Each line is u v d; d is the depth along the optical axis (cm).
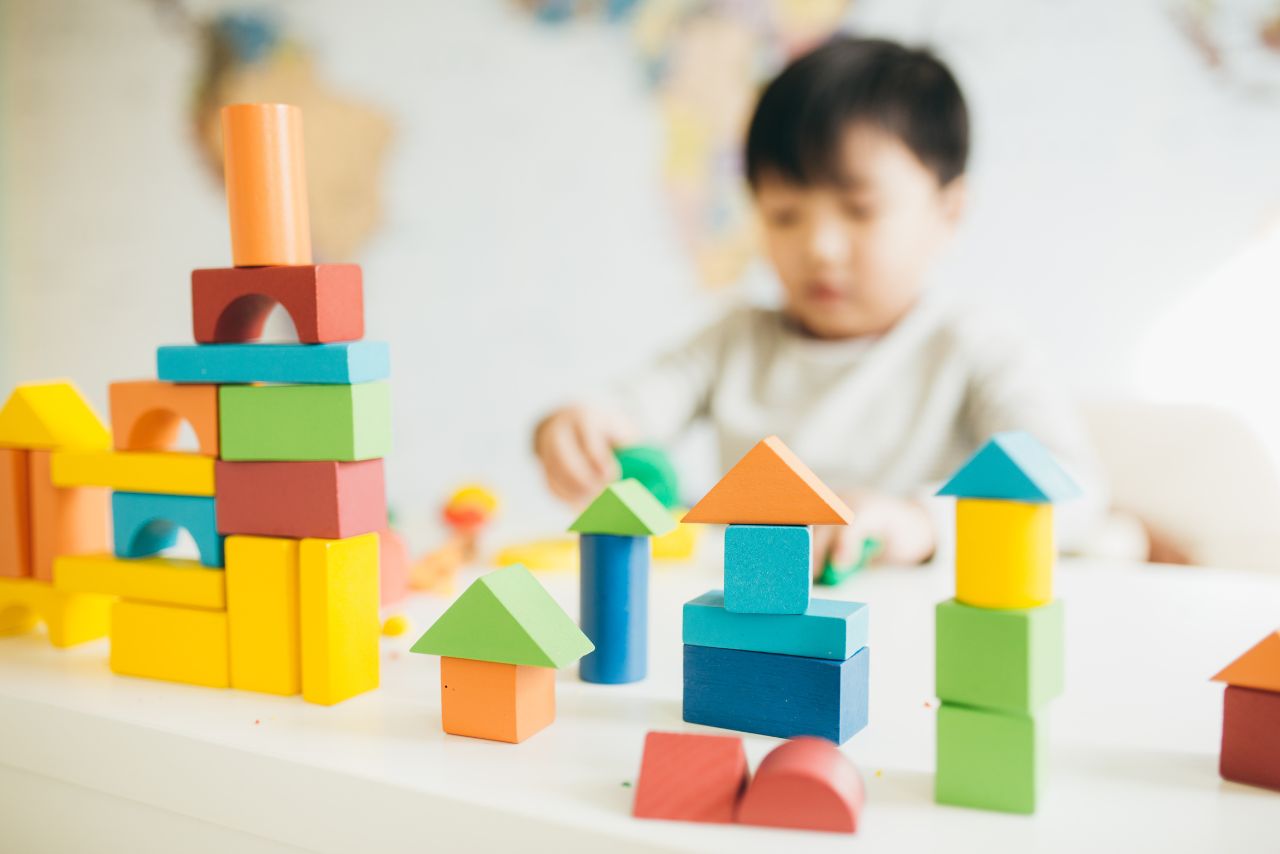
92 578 83
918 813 56
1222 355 148
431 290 194
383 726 70
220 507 78
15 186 223
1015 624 55
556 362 186
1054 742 66
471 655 66
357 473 76
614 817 55
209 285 78
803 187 164
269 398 76
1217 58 145
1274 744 58
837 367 167
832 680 65
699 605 69
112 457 83
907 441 164
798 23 165
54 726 74
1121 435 150
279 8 199
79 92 216
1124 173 151
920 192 160
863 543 115
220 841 68
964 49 157
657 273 178
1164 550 146
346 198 198
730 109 170
